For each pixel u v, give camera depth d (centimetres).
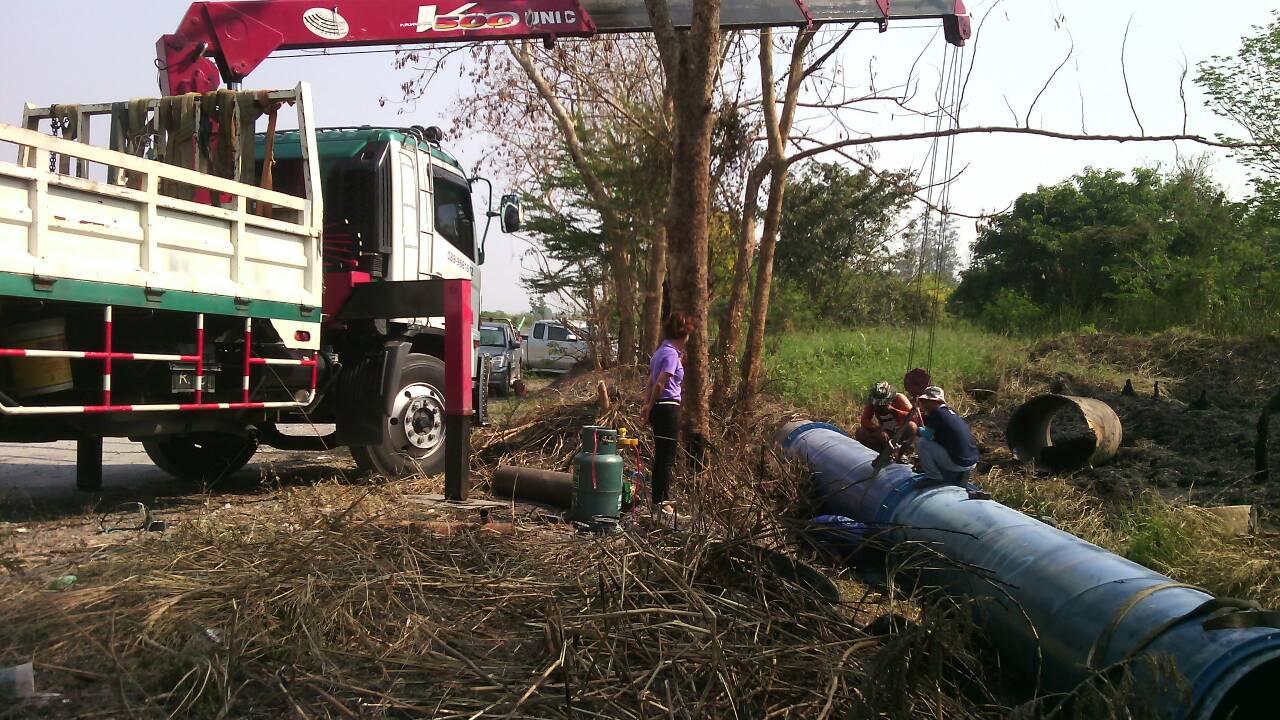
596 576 474
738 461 739
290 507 653
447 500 721
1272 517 685
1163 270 2130
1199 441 974
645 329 1341
